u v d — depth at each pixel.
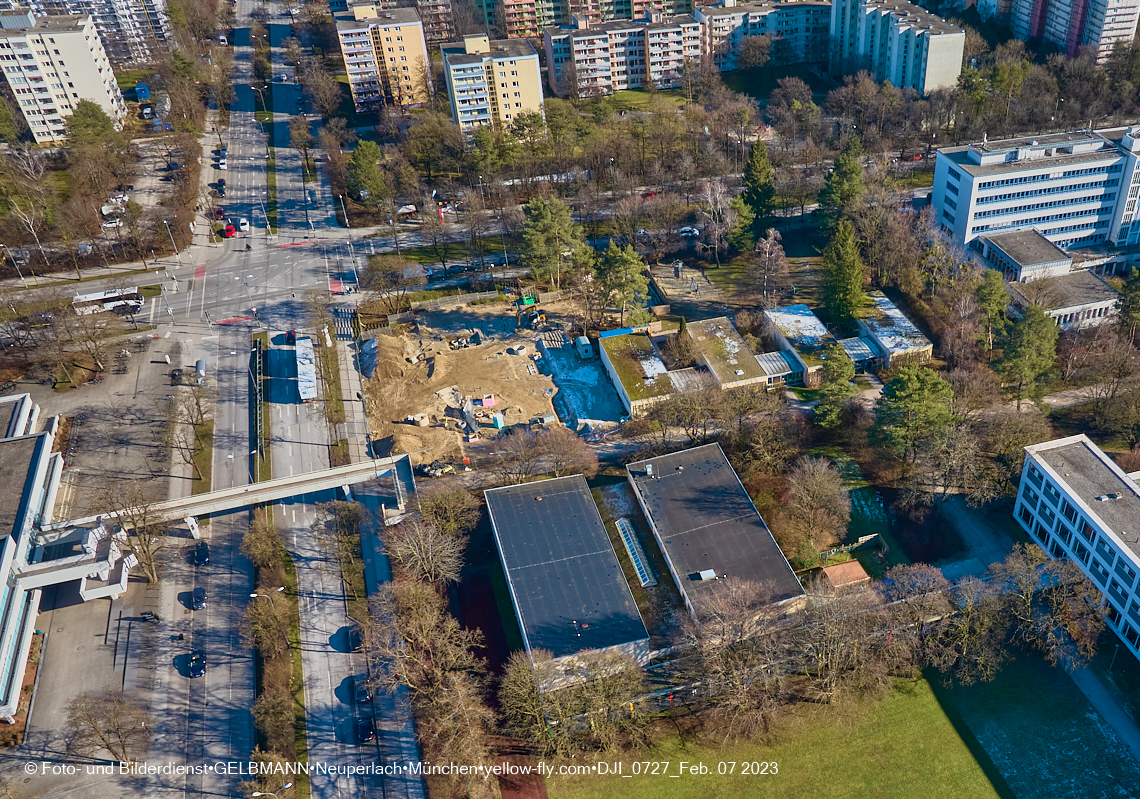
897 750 127.25
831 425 178.12
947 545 156.88
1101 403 178.00
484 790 123.38
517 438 177.00
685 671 136.88
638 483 166.75
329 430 192.88
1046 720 129.25
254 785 122.75
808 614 136.00
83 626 150.75
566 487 167.88
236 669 143.12
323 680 141.00
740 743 129.38
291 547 163.88
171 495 175.38
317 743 132.12
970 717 130.75
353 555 161.12
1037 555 134.50
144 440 190.25
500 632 146.75
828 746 128.62
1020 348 172.12
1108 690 132.25
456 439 189.75
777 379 197.38
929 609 135.50
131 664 144.25
